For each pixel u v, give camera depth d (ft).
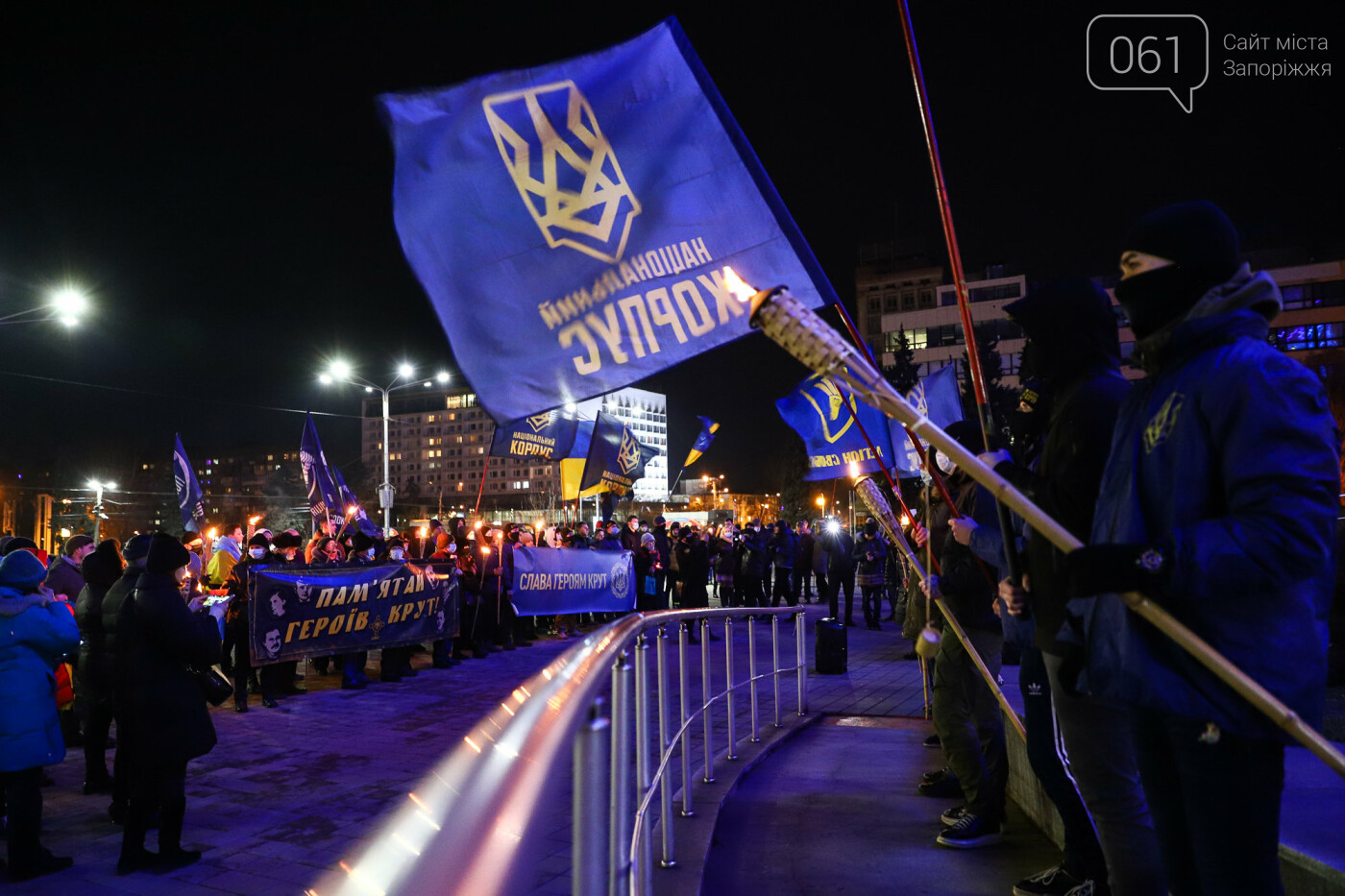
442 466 587.27
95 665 21.49
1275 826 5.21
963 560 14.43
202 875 15.62
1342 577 23.99
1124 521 5.90
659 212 12.55
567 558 50.11
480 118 12.39
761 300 5.66
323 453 58.03
